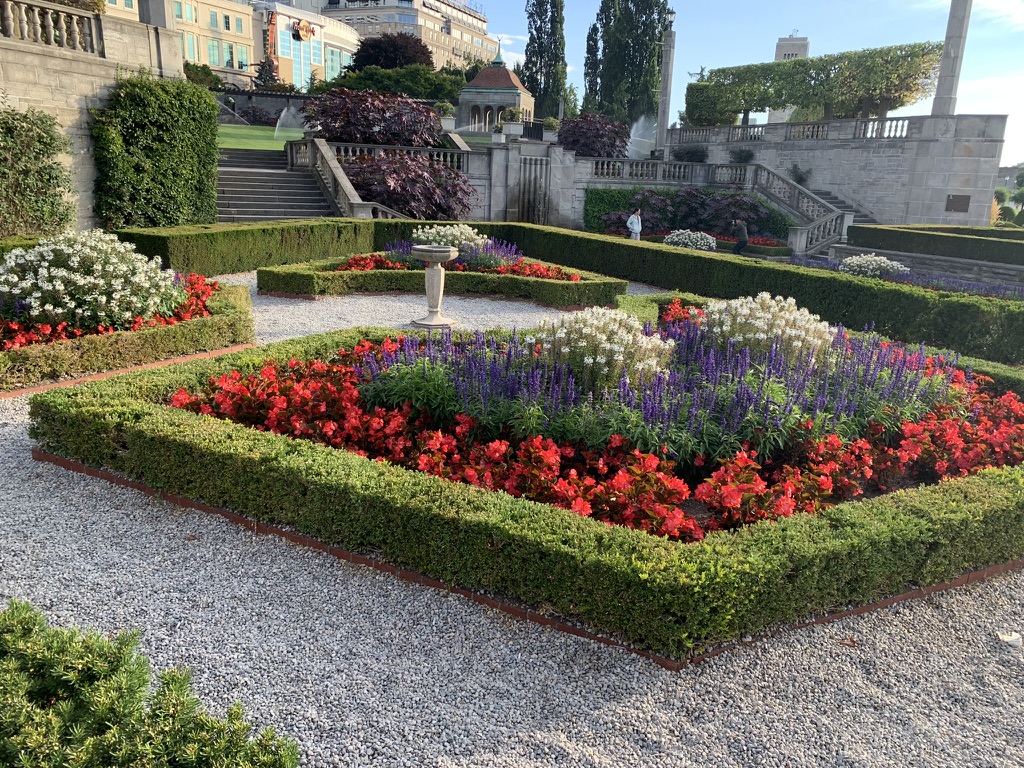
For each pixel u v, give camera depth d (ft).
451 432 19.77
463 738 10.01
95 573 13.84
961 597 14.48
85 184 49.24
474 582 13.37
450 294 44.68
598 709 10.69
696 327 24.71
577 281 42.70
